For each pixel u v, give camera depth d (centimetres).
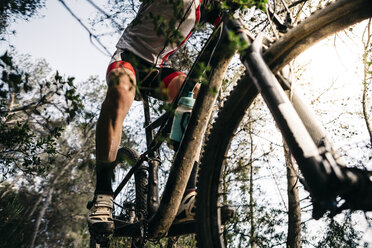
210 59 114
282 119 73
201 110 120
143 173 177
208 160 116
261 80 80
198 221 118
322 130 87
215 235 115
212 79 116
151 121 172
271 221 347
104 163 132
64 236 2184
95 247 189
